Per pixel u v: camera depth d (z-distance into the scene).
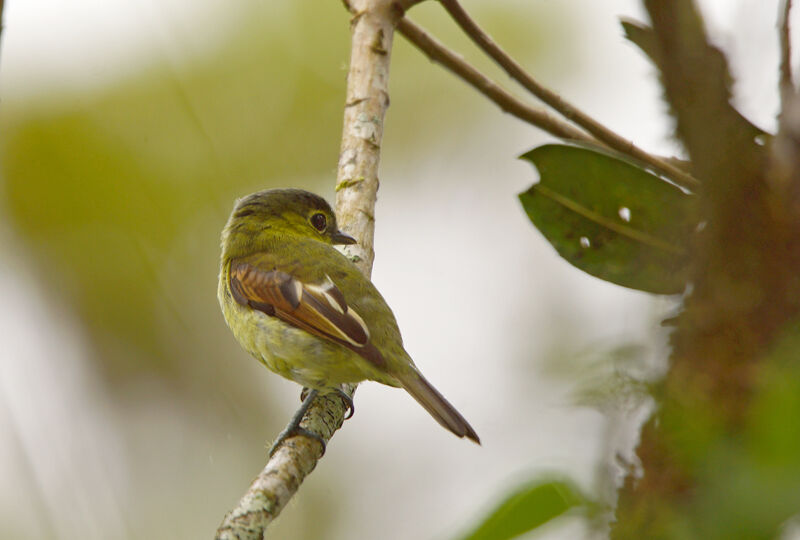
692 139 3.53
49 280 15.79
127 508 12.73
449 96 15.97
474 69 8.72
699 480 2.82
